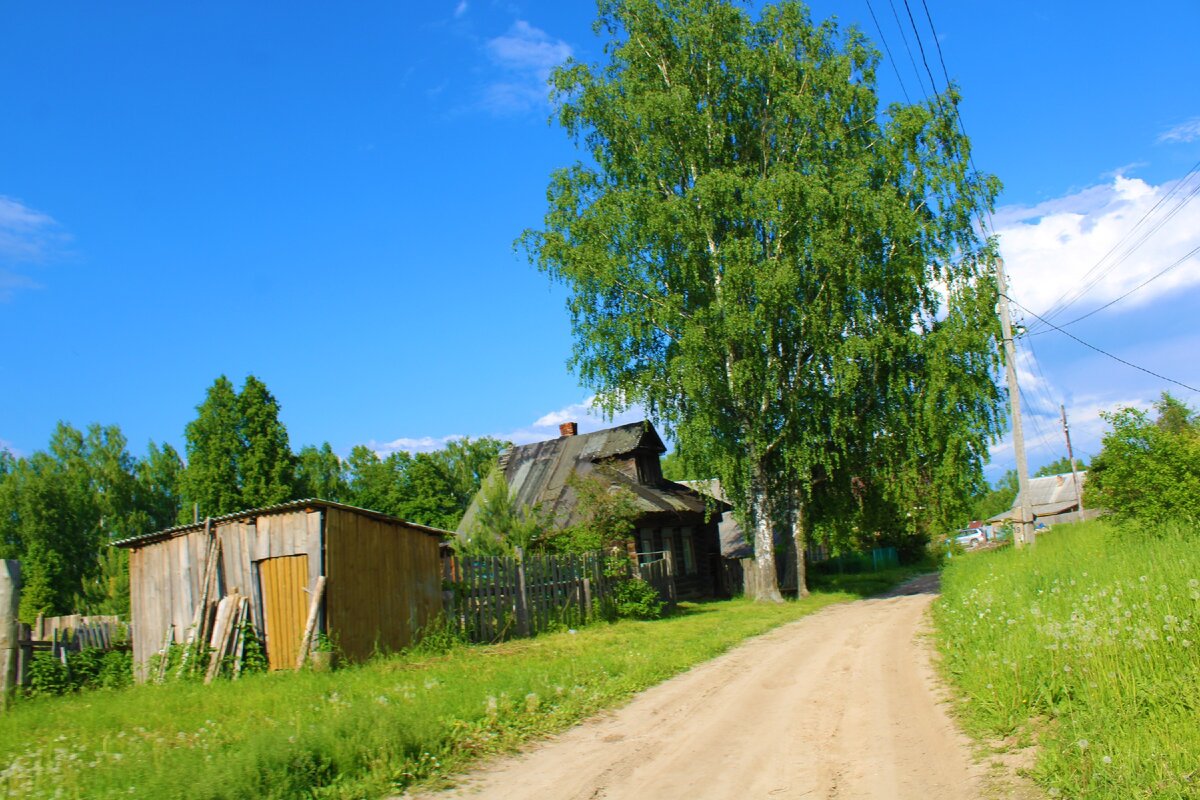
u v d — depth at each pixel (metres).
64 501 49.78
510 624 18.98
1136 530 16.28
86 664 15.21
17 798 6.51
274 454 40.19
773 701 10.22
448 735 8.43
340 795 6.86
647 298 25.64
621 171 26.64
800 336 25.38
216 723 9.14
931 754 7.07
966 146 25.33
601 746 8.45
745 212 24.59
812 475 29.20
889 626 17.59
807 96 25.52
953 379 24.53
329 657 13.54
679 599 32.09
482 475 61.09
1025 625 9.62
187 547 15.51
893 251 25.02
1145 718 6.36
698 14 25.88
